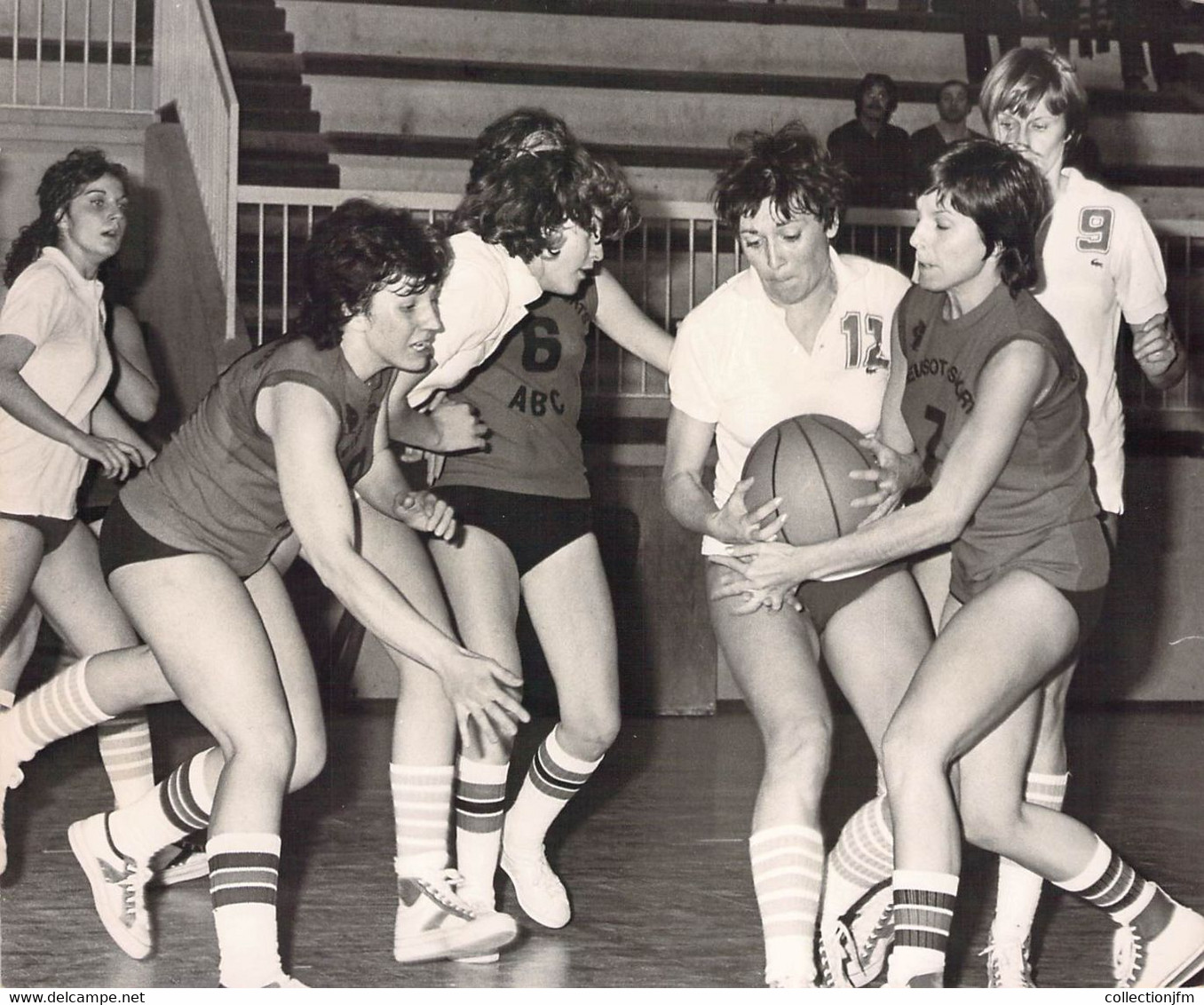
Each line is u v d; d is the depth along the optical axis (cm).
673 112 1038
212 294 761
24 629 420
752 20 1073
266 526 287
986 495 268
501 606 335
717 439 309
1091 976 319
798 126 288
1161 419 827
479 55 1055
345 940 338
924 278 272
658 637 739
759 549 275
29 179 824
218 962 318
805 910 266
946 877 255
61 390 403
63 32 848
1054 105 325
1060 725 309
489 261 316
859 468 285
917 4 1089
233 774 271
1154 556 808
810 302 296
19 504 383
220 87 764
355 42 1038
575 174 316
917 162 920
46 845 430
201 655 274
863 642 289
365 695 749
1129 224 330
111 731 387
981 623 264
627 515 738
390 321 268
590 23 1061
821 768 273
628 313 364
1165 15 1087
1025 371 263
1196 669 810
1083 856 280
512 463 339
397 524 322
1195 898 391
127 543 282
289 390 268
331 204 770
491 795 340
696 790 539
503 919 317
